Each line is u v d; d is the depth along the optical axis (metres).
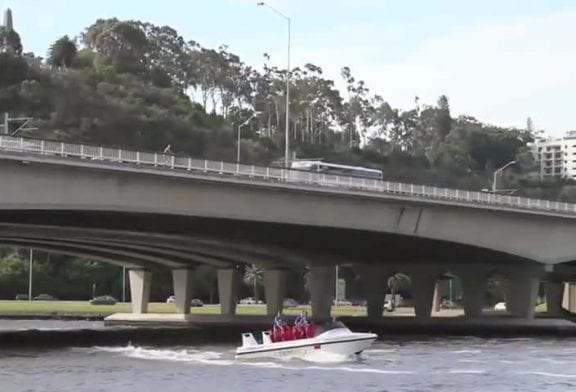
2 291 154.50
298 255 95.12
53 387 39.28
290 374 45.09
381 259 99.75
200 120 182.88
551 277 114.69
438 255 92.56
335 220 70.94
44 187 54.16
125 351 59.84
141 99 177.88
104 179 56.88
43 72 172.00
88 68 187.75
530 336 83.25
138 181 58.62
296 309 131.75
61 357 54.94
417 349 63.62
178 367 48.50
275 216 67.00
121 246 89.00
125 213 59.75
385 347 65.81
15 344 66.75
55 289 158.50
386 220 74.56
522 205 83.31
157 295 159.25
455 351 61.72
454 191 77.81
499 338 79.50
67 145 54.47
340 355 52.78
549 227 87.31
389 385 40.94
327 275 99.94
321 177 68.75
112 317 105.31
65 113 162.25
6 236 76.38
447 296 183.00
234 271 106.25
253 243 85.00
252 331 87.81
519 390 39.88
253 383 41.12
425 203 75.69
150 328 93.12
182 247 88.62
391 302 151.88
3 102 158.38
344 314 117.12
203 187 62.28
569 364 52.00
